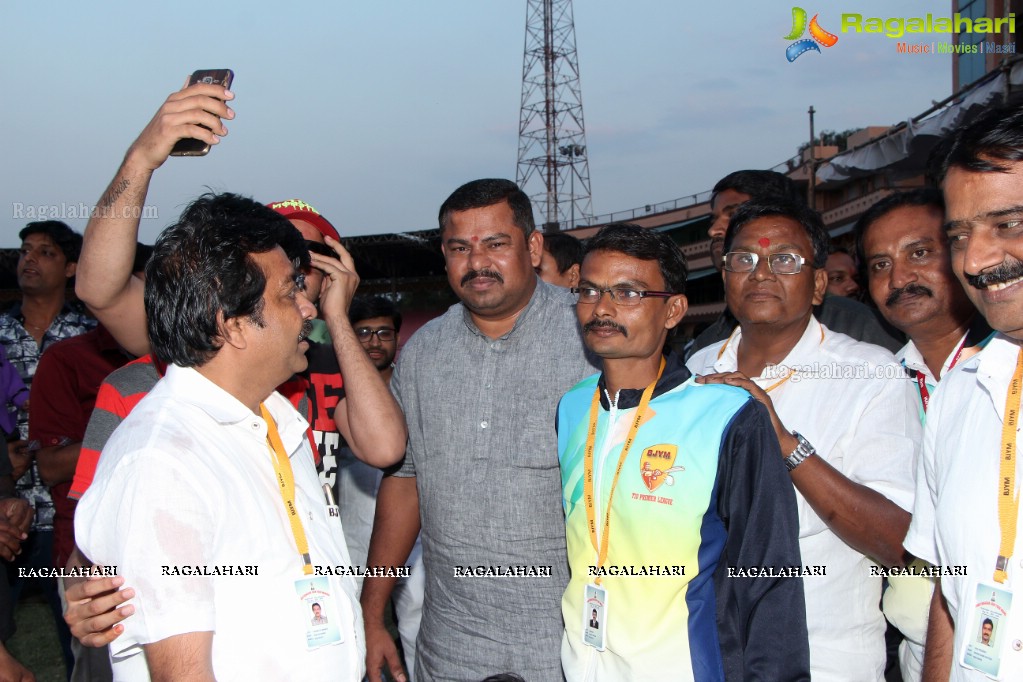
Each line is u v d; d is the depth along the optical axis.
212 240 1.61
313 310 1.80
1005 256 1.42
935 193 2.60
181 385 1.65
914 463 2.24
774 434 1.95
